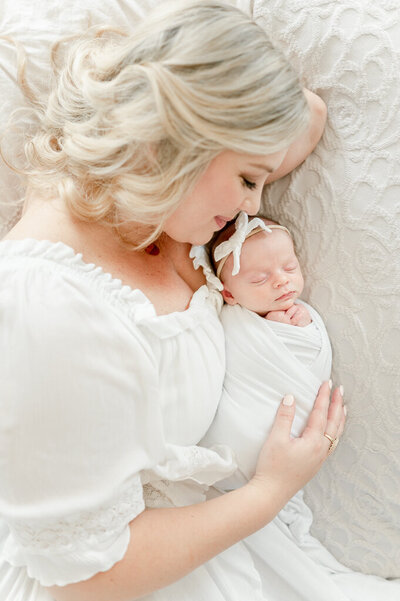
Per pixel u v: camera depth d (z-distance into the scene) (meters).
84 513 0.67
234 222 0.95
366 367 0.99
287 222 1.02
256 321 0.95
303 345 0.96
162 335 0.77
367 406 1.01
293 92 0.66
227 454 0.90
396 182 0.90
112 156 0.69
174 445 0.79
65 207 0.76
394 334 0.95
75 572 0.68
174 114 0.63
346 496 1.10
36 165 0.81
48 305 0.67
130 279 0.79
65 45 0.92
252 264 0.93
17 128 0.93
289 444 0.86
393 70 0.86
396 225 0.91
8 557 0.77
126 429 0.70
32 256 0.70
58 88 0.79
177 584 0.85
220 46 0.62
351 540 1.13
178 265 0.92
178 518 0.76
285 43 0.93
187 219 0.74
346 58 0.89
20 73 0.91
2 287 0.67
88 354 0.67
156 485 0.86
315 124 0.92
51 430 0.65
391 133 0.89
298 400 0.94
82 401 0.66
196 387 0.83
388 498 1.07
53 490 0.66
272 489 0.83
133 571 0.71
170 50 0.63
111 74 0.70
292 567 0.96
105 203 0.74
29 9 0.94
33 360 0.64
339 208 0.95
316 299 1.02
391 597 1.05
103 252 0.78
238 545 0.94
